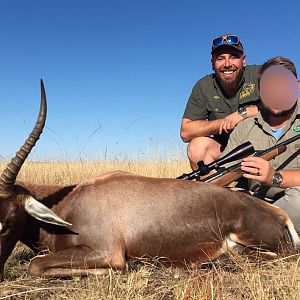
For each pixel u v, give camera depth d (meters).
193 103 2.12
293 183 1.52
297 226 1.58
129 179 1.47
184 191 1.45
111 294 1.14
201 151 2.05
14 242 1.38
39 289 1.23
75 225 1.41
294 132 1.64
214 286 1.18
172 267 1.42
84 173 3.29
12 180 1.33
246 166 1.51
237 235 1.45
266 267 1.37
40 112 1.33
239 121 1.85
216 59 1.99
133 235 1.39
